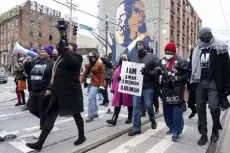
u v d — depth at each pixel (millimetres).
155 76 5211
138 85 5293
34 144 4266
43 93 4844
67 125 6066
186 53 48219
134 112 5406
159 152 4398
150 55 5328
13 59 52656
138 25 37125
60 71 4301
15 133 5332
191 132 5723
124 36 37812
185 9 46906
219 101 4664
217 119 4746
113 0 39312
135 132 5414
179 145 4773
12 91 14562
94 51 6613
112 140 5062
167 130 5777
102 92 9031
